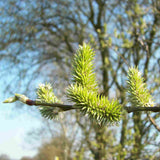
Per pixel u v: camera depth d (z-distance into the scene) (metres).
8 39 11.14
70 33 12.03
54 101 1.74
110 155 8.16
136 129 7.29
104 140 8.74
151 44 7.69
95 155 8.95
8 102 1.39
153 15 7.79
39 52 12.24
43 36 12.02
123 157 6.99
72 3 11.84
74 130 11.36
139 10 7.24
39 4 11.49
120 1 9.32
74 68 1.72
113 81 8.45
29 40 11.59
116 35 6.06
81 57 1.71
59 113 1.66
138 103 1.86
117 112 1.48
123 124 7.50
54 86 1.90
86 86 1.65
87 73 1.68
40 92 1.76
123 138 7.77
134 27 6.50
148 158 6.80
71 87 1.54
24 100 1.42
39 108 1.67
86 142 9.83
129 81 1.91
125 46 6.46
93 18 11.25
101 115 1.49
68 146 11.39
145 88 1.92
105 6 10.72
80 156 8.83
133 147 7.19
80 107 1.50
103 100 1.50
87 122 9.90
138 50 8.03
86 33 11.70
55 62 11.72
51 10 11.80
